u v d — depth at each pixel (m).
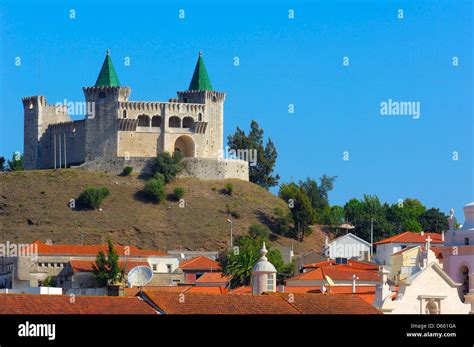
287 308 185.00
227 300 181.50
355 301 193.00
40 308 165.88
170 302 176.50
